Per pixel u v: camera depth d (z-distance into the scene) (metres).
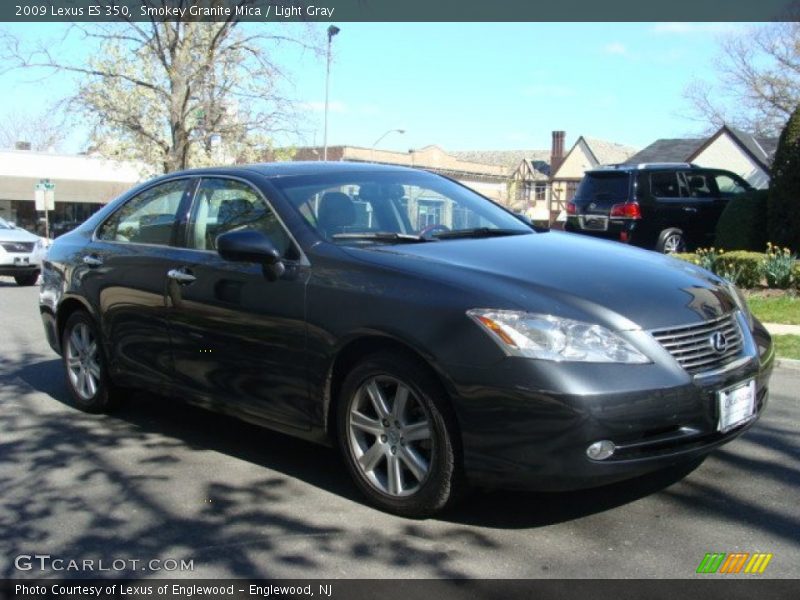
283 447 5.18
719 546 3.61
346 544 3.73
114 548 3.79
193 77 21.14
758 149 42.34
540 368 3.46
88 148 23.44
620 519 3.91
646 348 3.58
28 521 4.12
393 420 3.94
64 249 6.32
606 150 71.19
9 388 6.99
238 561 3.62
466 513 4.02
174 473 4.75
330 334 4.09
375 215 4.79
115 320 5.59
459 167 66.19
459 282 3.80
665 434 3.60
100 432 5.60
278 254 4.37
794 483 4.34
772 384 6.66
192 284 4.91
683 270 4.33
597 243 4.81
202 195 5.22
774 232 12.53
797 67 33.91
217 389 4.84
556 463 3.45
